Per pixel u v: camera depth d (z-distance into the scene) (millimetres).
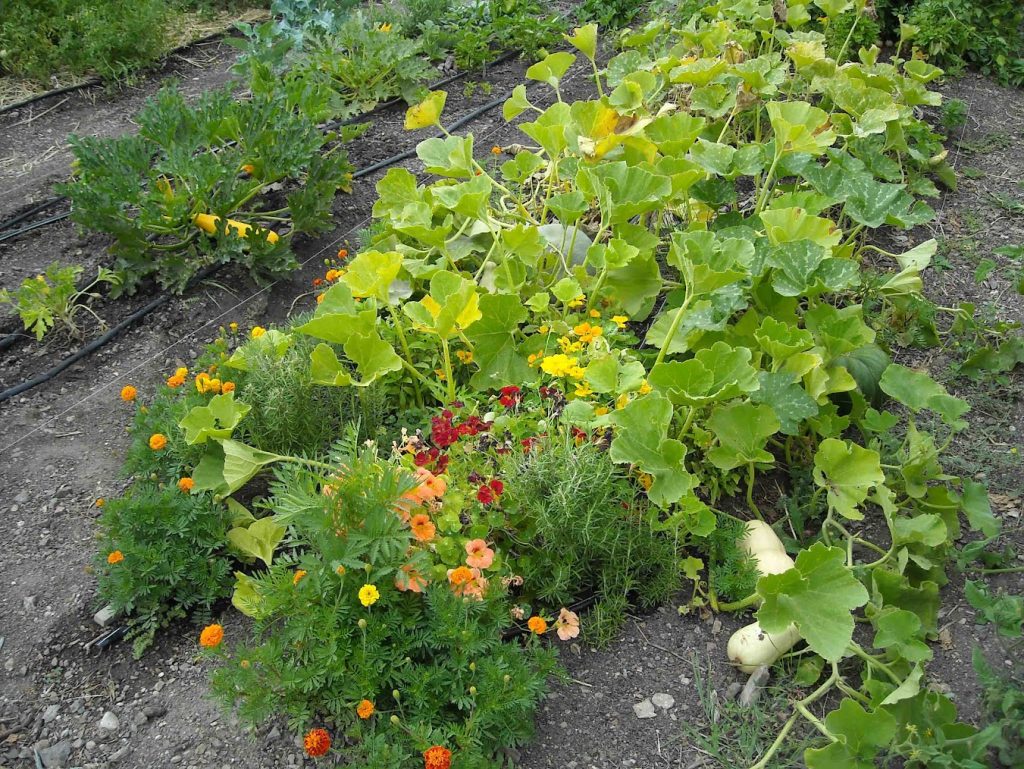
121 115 5621
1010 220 4570
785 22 5898
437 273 2932
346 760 2295
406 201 3713
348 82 5602
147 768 2330
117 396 3549
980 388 3562
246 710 2199
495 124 5473
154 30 6117
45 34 5980
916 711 2260
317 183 4285
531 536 2611
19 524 3014
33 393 3559
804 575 2414
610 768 2330
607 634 2611
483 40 6156
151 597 2643
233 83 5027
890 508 2727
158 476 2936
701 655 2598
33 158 5094
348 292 3043
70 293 3789
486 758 2205
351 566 2242
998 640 2627
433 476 2551
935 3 6184
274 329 3162
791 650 2578
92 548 2938
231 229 3990
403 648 2283
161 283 4051
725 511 3018
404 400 3209
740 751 2361
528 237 3326
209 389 2996
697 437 2906
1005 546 2939
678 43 5426
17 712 2484
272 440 2934
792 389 2883
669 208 4008
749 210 4480
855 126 4125
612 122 3857
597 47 6531
